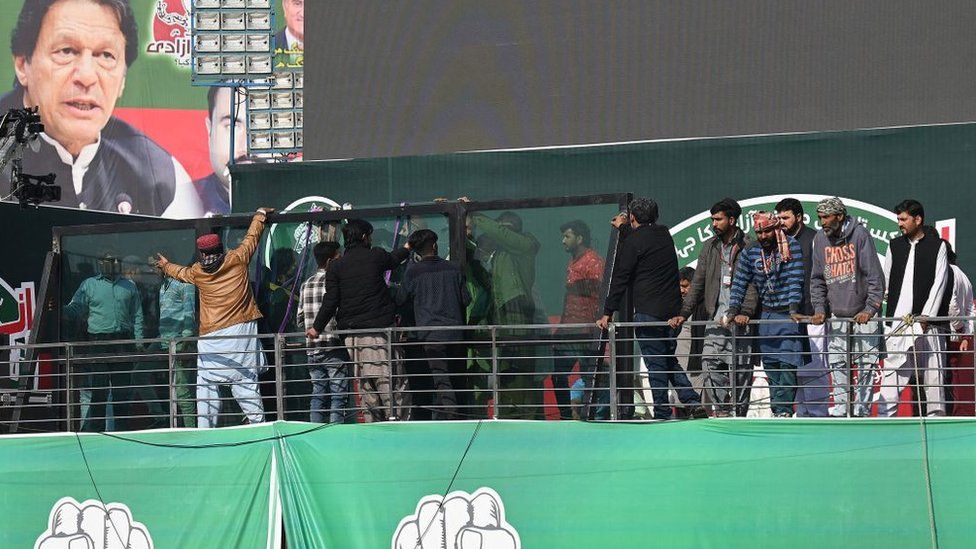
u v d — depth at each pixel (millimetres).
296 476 57188
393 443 56219
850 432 51094
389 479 56062
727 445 52375
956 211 62969
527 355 59062
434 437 55750
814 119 66750
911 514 50219
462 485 55219
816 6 67062
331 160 74000
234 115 105875
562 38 71000
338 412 58469
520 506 54344
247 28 102688
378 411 57594
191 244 64750
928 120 64938
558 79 70938
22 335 82938
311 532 56750
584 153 68750
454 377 59781
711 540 52219
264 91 106938
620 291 53906
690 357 56531
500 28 72125
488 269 59906
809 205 65062
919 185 63625
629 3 69938
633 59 69812
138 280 65312
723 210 53938
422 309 56625
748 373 54438
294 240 62875
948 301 52031
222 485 58156
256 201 74938
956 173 63094
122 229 65438
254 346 60719
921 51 65312
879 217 64062
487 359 57938
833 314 52375
